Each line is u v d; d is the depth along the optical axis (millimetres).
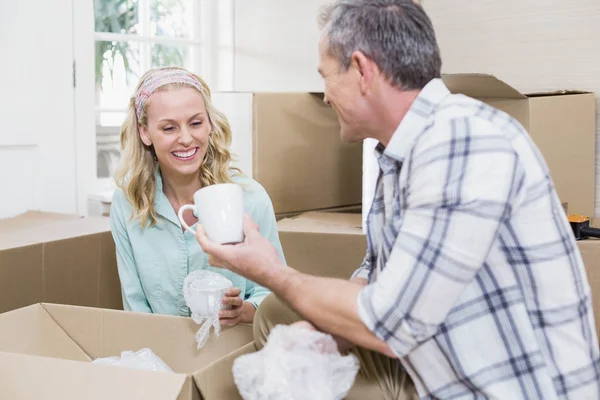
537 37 2449
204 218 1277
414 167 1119
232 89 3223
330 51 1216
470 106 1165
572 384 1154
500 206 1059
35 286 1867
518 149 1129
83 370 1231
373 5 1182
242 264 1217
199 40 3236
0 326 1545
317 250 2039
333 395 1163
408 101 1195
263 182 2287
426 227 1074
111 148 2984
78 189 2781
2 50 2531
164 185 1828
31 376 1257
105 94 2955
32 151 2637
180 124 1695
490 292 1126
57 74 2678
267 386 1137
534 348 1126
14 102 2568
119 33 2973
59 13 2668
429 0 2666
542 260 1124
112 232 1868
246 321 1596
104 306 2066
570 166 2207
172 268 1796
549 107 2107
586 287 1190
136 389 1181
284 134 2328
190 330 1555
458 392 1157
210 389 1218
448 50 2645
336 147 2465
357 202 2553
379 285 1100
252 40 3148
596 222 2213
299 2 3008
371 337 1116
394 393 1306
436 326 1096
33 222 2158
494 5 2525
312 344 1164
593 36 2348
